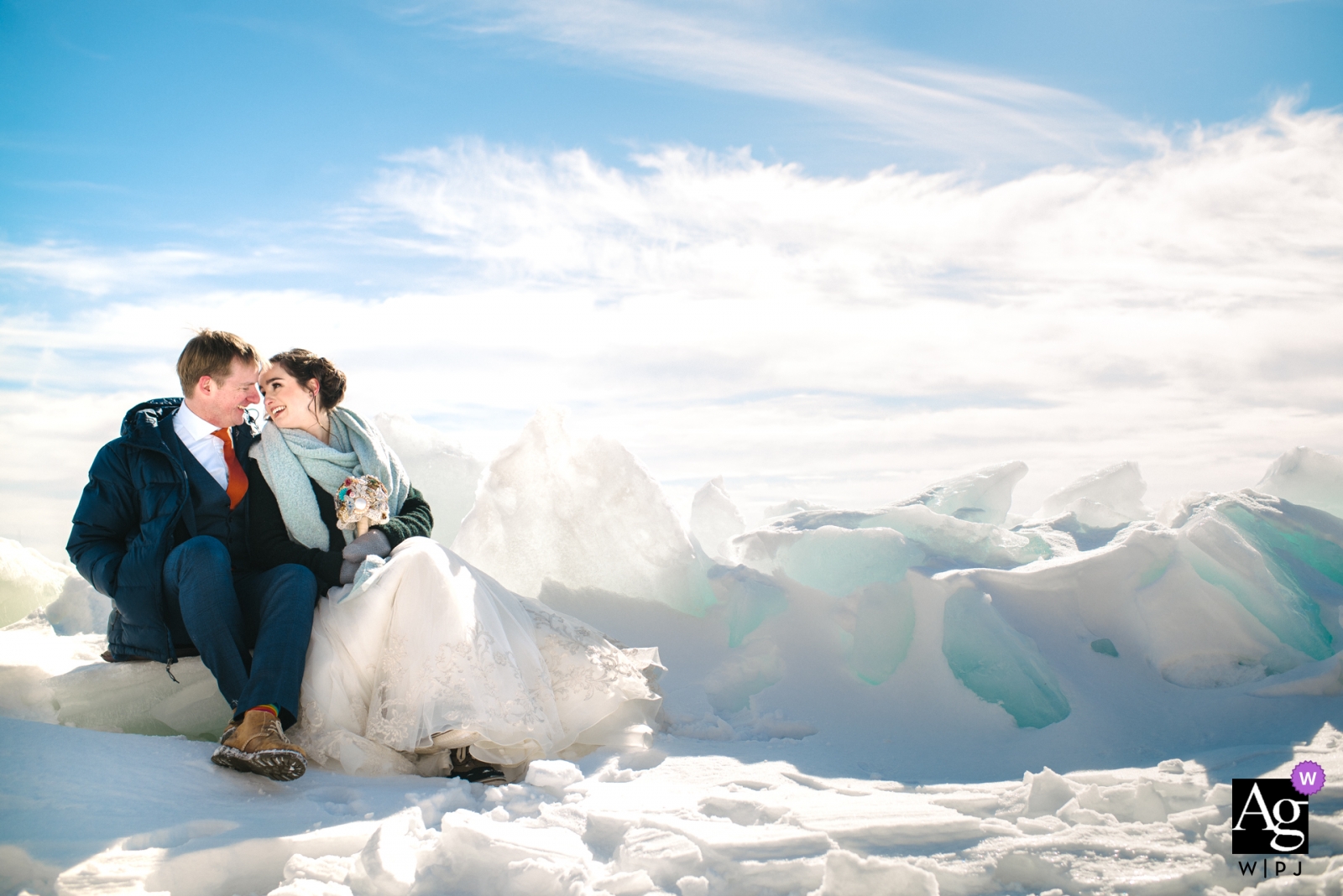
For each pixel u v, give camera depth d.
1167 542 4.20
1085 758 3.42
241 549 3.46
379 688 3.23
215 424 3.46
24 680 3.45
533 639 3.51
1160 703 3.74
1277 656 3.88
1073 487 5.48
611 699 3.52
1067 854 2.48
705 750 3.58
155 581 3.28
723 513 5.47
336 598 3.35
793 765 3.42
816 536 4.49
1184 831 2.61
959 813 2.76
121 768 2.82
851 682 4.11
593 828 2.70
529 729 3.21
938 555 4.50
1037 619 4.15
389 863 2.37
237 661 3.15
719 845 2.51
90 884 2.26
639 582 4.62
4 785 2.59
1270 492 4.93
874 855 2.53
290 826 2.62
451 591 3.27
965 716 3.80
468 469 5.24
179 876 2.38
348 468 3.59
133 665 3.40
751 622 4.37
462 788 3.03
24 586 5.27
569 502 4.69
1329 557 4.34
